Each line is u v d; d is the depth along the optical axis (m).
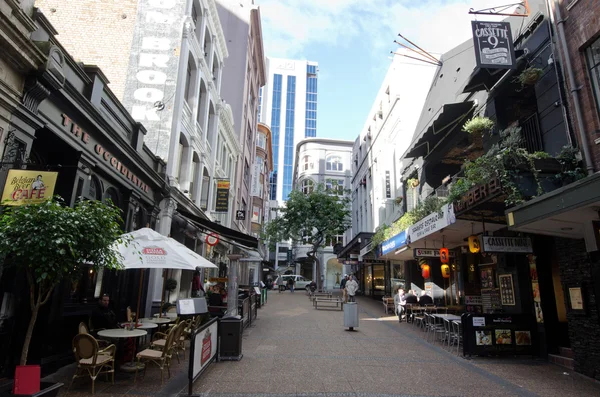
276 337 10.90
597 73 7.43
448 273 16.09
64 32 14.35
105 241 4.87
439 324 11.54
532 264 9.07
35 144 7.27
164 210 13.02
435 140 14.54
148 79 13.96
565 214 6.23
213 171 19.44
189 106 15.44
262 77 42.69
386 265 25.92
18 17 5.79
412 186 18.92
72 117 7.52
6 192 5.19
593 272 6.97
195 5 16.34
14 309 6.35
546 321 8.62
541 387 6.49
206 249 19.95
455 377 7.02
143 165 10.89
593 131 7.27
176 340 7.18
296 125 121.06
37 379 4.05
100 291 9.23
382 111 28.61
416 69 24.00
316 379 6.70
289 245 82.06
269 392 5.94
